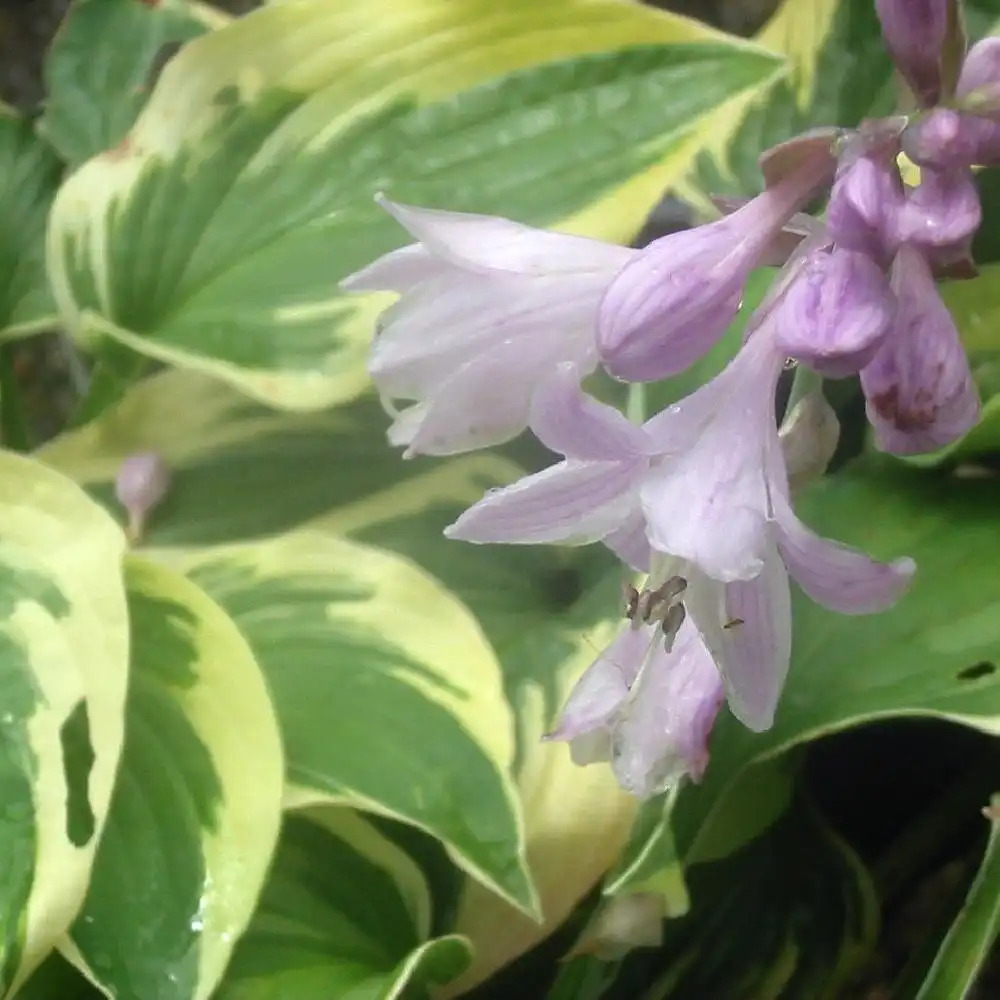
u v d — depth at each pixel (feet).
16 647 0.85
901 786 1.01
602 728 0.74
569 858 0.87
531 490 0.63
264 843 0.81
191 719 0.85
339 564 0.95
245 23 0.94
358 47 0.94
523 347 0.69
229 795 0.83
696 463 0.63
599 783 0.88
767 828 0.91
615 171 0.91
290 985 0.85
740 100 0.91
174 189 0.96
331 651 0.91
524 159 0.92
